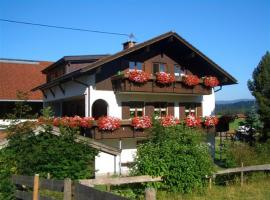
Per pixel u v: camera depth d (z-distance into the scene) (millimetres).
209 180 15828
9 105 33344
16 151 13031
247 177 17641
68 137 13656
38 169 12617
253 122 25984
